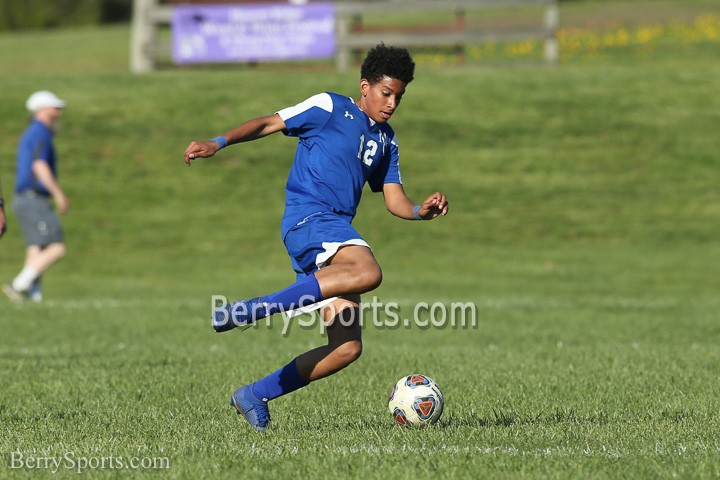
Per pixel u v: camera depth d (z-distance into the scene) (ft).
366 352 134.82
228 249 253.65
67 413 85.97
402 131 311.88
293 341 154.81
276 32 323.78
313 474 60.23
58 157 292.20
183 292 212.84
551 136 313.53
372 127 75.20
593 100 334.85
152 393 97.35
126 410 87.20
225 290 216.33
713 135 315.37
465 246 256.73
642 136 314.35
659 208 278.87
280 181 291.38
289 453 66.18
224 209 276.62
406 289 215.51
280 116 73.20
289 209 74.02
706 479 59.06
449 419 81.76
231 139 70.33
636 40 454.81
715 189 288.92
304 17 322.96
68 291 213.05
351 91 320.29
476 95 336.08
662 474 59.82
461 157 301.84
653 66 393.50
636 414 84.12
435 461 63.00
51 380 105.40
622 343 147.13
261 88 329.11
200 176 290.97
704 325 167.12
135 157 296.30
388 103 73.97
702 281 226.17
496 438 71.51
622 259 245.86
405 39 334.65
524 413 84.79
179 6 322.96
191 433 74.33
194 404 91.04
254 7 322.14
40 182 189.26
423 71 359.66
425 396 78.02
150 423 80.23
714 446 69.15
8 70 452.35
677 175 295.69
